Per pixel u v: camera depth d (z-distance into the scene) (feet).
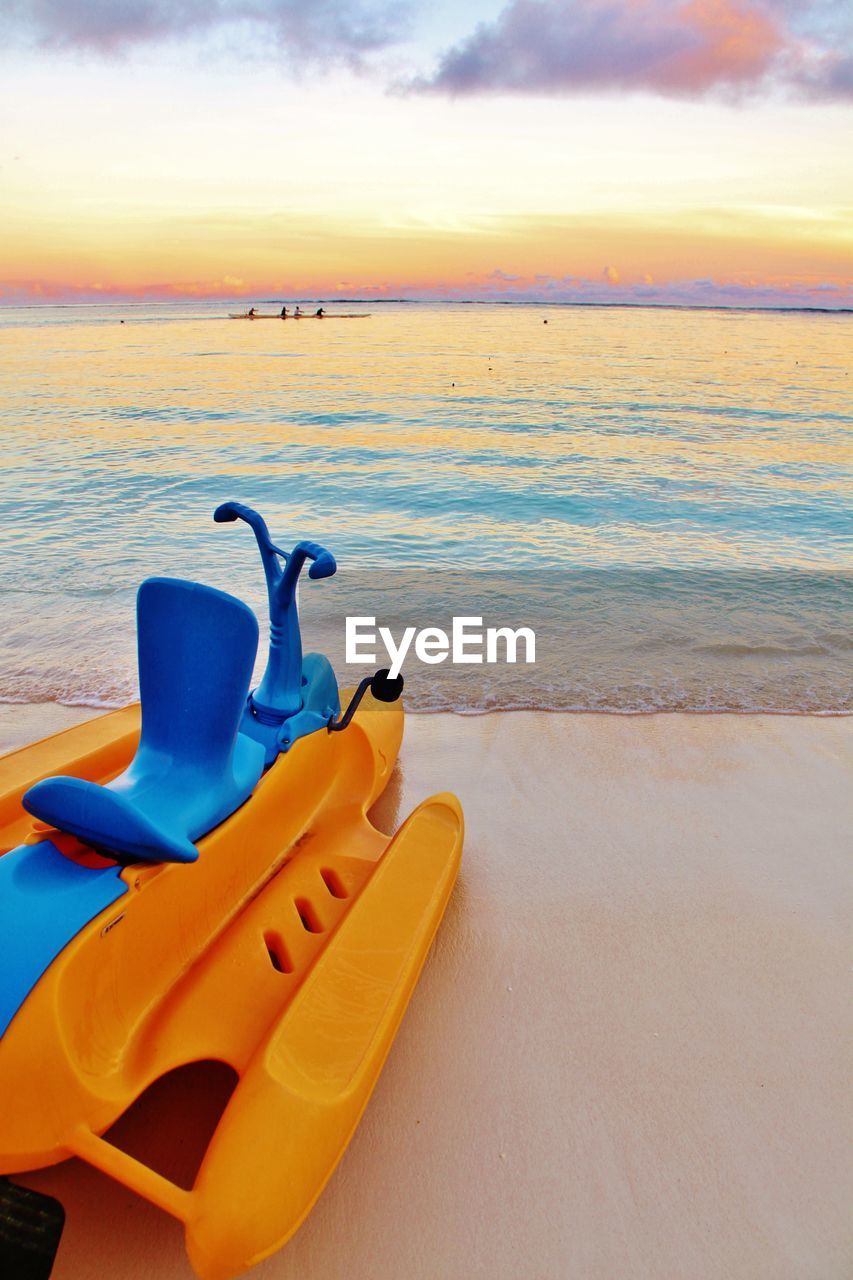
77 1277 7.25
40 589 25.77
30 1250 7.13
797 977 11.20
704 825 14.79
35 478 41.27
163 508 36.11
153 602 8.81
